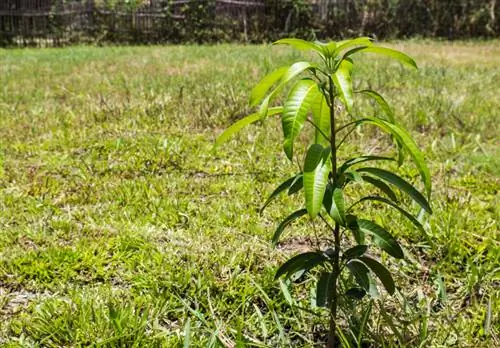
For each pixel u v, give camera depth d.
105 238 2.75
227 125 4.95
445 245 2.61
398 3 16.12
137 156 4.02
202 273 2.40
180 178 3.58
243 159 3.94
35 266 2.46
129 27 15.53
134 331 1.94
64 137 4.50
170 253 2.57
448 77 7.46
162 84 6.89
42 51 12.99
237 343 1.79
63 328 2.00
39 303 2.21
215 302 2.22
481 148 4.13
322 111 1.76
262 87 1.65
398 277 2.38
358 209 3.08
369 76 7.42
